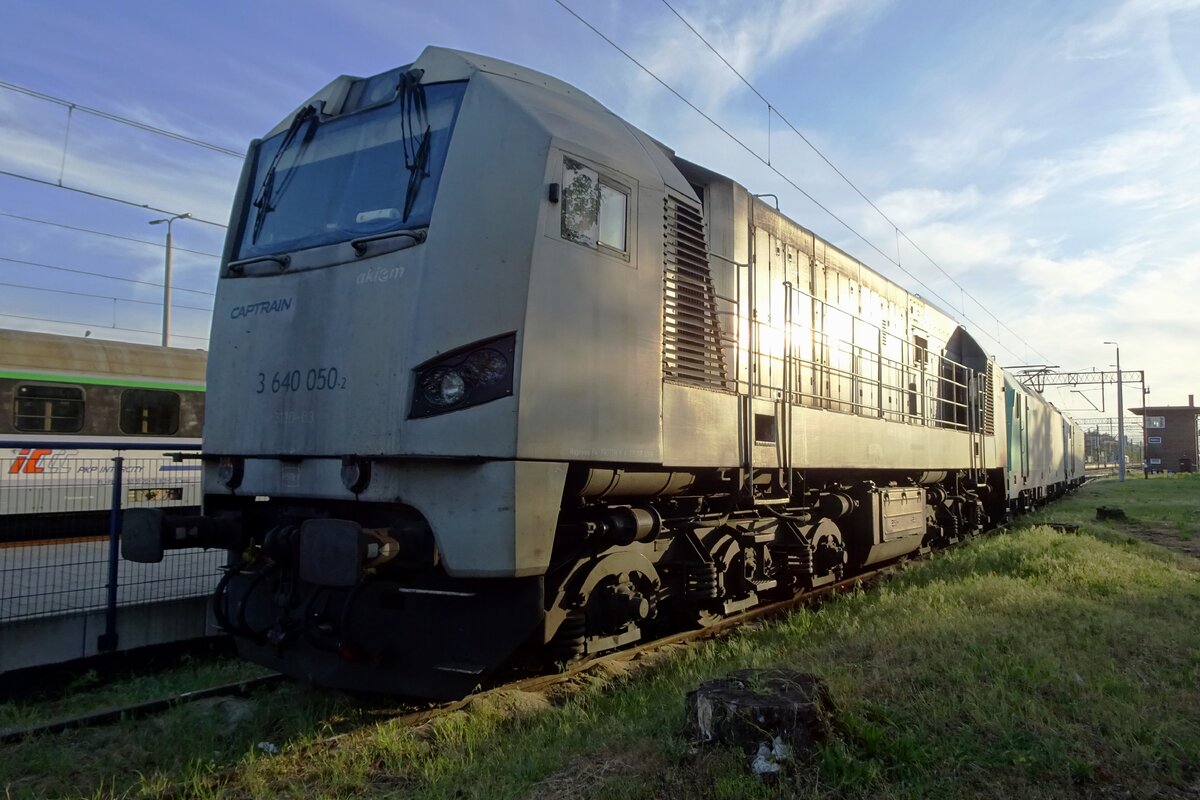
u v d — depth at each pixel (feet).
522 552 14.28
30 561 23.94
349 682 16.31
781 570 27.43
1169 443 226.58
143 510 16.85
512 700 16.89
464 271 15.06
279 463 16.97
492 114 15.90
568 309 15.48
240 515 18.08
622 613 17.52
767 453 22.93
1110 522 65.57
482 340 14.74
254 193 19.61
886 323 38.47
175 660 22.12
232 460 17.90
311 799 12.82
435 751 14.39
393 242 15.87
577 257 15.79
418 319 15.06
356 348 15.85
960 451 44.55
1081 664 17.53
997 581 27.78
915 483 39.81
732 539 23.12
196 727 16.31
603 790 11.85
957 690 15.47
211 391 18.44
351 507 16.80
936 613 22.41
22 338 45.75
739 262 23.93
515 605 15.21
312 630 16.38
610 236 16.80
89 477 36.91
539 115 15.79
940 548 43.68
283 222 18.38
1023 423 65.00
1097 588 27.76
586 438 15.69
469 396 14.62
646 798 11.64
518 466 14.33
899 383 38.60
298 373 16.74
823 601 28.19
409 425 14.87
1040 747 13.14
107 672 20.83
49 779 14.21
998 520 57.26
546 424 14.83
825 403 29.17
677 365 18.83
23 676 19.35
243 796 13.10
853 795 11.58
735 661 19.25
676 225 19.20
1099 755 13.16
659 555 20.08
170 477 40.40
